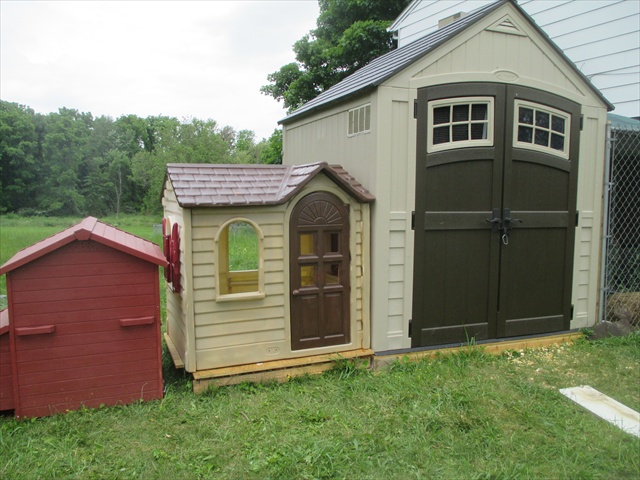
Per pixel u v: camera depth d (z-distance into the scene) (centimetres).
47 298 371
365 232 478
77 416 371
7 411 385
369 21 1878
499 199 518
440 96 487
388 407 390
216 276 428
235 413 380
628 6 777
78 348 381
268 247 446
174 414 379
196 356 427
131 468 305
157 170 2806
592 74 831
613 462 319
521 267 538
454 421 365
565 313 567
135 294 394
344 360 469
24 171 4969
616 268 677
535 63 526
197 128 2662
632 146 655
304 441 336
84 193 5150
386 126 469
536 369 480
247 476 299
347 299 479
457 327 512
